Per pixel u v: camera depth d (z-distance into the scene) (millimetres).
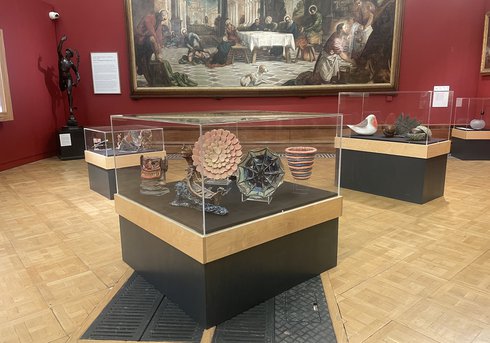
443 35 7930
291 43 7887
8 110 6484
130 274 2705
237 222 2094
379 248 3143
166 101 8055
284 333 2010
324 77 8023
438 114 6715
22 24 6875
